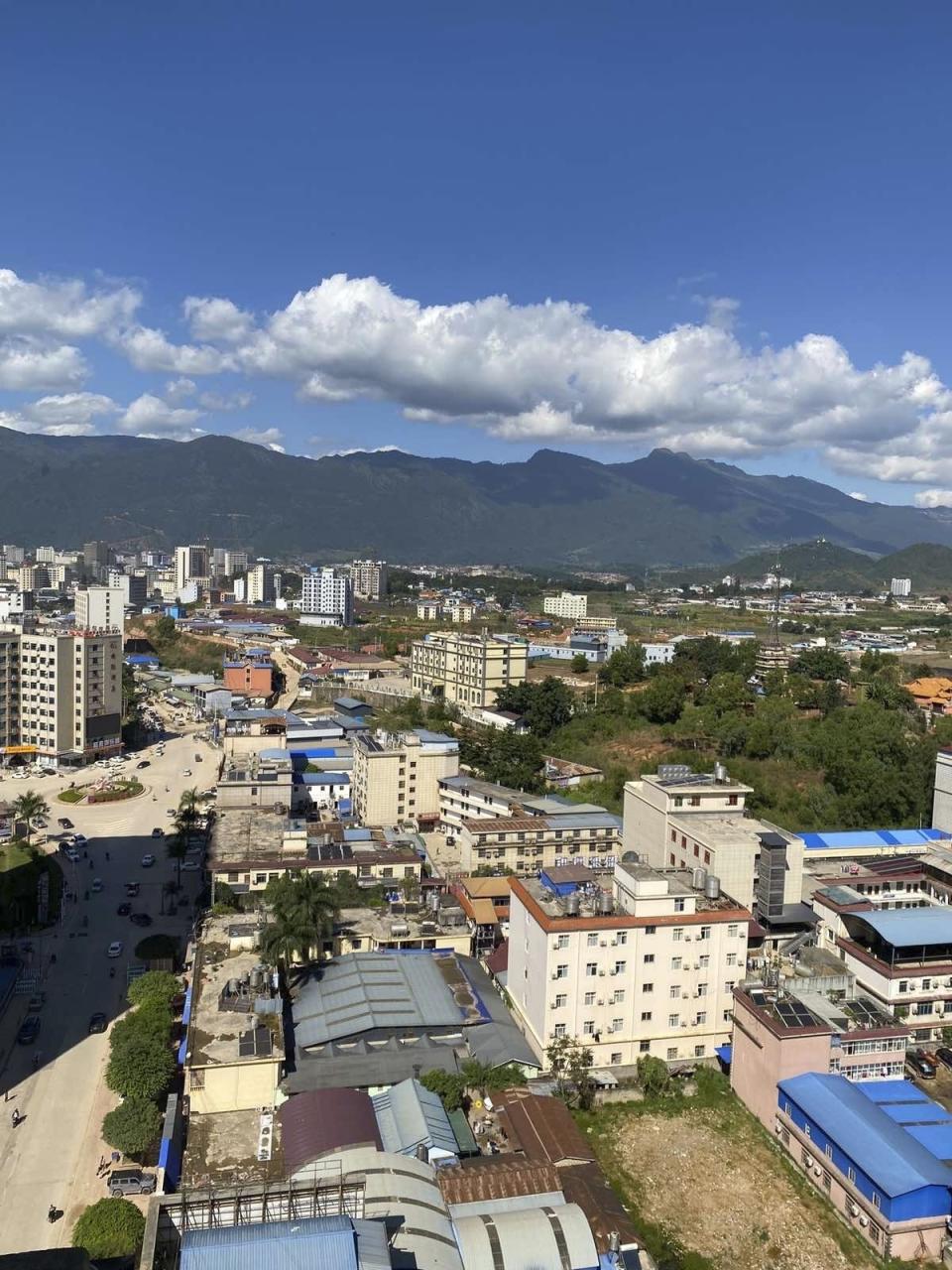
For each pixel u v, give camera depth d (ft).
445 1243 197.77
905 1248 225.97
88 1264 154.20
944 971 322.55
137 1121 260.01
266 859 441.27
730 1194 249.34
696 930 307.99
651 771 613.11
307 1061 280.72
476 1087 280.51
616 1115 282.77
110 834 575.38
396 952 352.90
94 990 368.68
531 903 313.12
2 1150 266.57
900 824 522.06
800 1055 273.33
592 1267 202.18
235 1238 165.37
